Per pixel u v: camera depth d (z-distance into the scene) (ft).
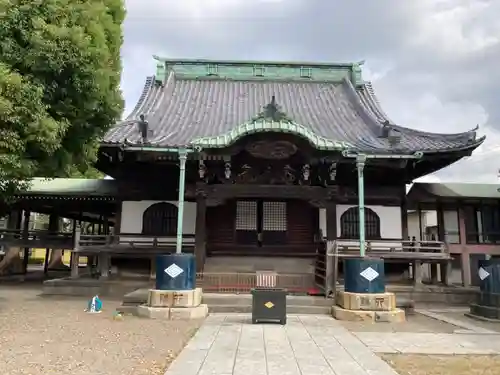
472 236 74.28
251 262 68.54
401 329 40.45
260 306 41.06
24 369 24.09
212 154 57.52
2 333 34.32
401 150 56.80
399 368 26.53
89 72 38.70
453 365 27.53
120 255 68.90
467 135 62.75
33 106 34.91
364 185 69.97
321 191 63.05
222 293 54.60
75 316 44.57
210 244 71.51
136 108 79.56
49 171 43.75
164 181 72.18
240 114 79.05
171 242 69.97
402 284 69.56
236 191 63.46
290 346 31.53
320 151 56.39
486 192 71.20
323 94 90.07
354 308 44.73
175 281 45.50
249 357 28.02
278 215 73.00
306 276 58.39
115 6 50.26
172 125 73.05
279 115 54.29
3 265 97.71
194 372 24.38
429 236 93.66
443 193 70.23
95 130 45.62
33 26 35.65
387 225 70.69
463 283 69.67
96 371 24.27
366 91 89.71
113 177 76.28
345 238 69.62
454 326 43.09
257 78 93.25
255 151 58.75
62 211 90.68
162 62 90.17
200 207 64.13
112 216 101.09
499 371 26.27
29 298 61.62
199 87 90.58
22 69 36.35
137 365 25.75
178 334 35.50
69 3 39.50
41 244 80.43
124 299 49.75
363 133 73.77
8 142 34.06
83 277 71.26
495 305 47.24
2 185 39.04
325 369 25.52
